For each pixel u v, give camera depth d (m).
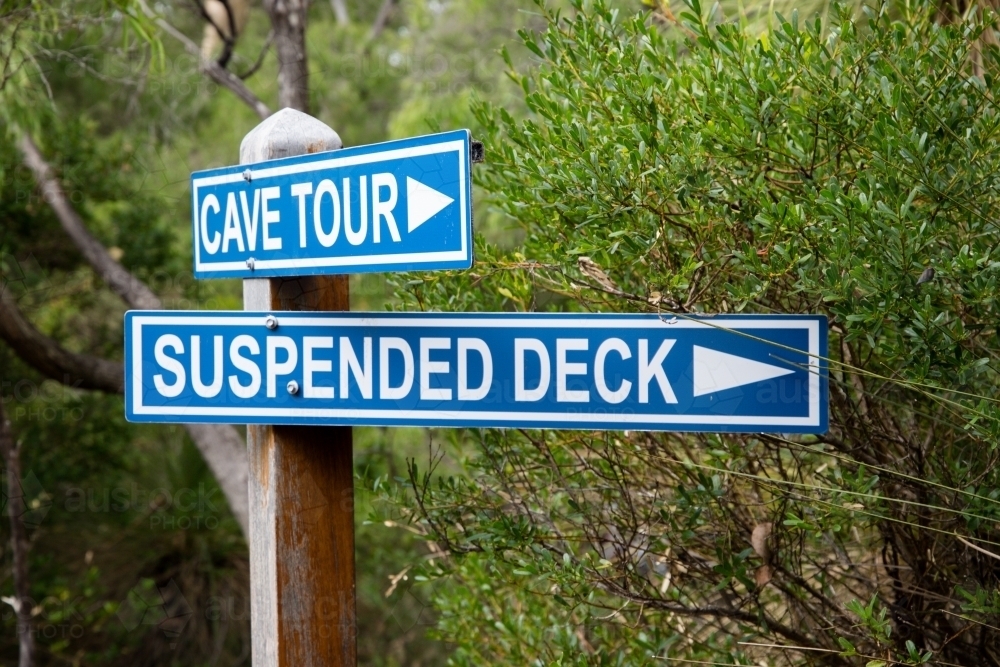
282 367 1.52
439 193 1.35
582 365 1.40
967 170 1.43
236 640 5.76
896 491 1.71
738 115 1.56
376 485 2.07
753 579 1.87
